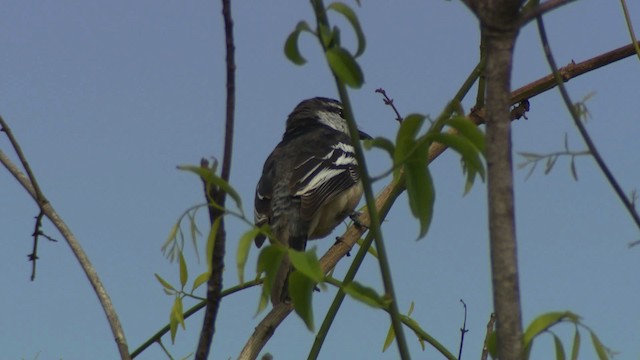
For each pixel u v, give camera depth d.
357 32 5.14
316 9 5.25
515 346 4.36
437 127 5.12
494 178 4.46
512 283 4.40
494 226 4.45
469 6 4.58
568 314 4.54
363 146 5.26
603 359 4.50
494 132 4.48
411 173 5.29
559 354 4.57
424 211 5.32
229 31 5.16
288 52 5.27
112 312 6.76
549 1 4.54
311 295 5.07
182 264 7.04
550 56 5.63
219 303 5.33
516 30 4.49
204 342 5.34
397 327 4.89
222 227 5.05
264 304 5.03
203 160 5.14
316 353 7.39
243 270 4.81
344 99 5.18
